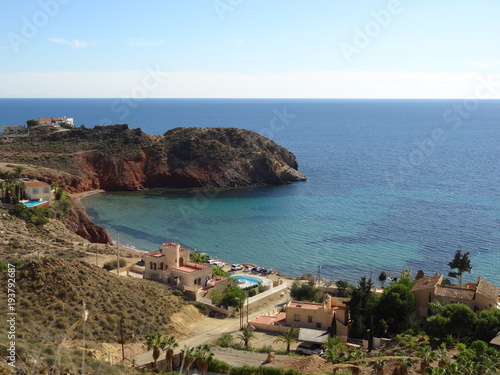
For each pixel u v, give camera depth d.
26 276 54.59
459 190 167.62
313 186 177.50
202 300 68.25
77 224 113.31
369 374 43.78
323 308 60.88
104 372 34.12
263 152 186.25
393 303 58.38
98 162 173.38
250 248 108.75
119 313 54.28
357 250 106.12
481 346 47.19
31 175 147.88
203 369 43.34
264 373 43.28
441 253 103.62
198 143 184.25
